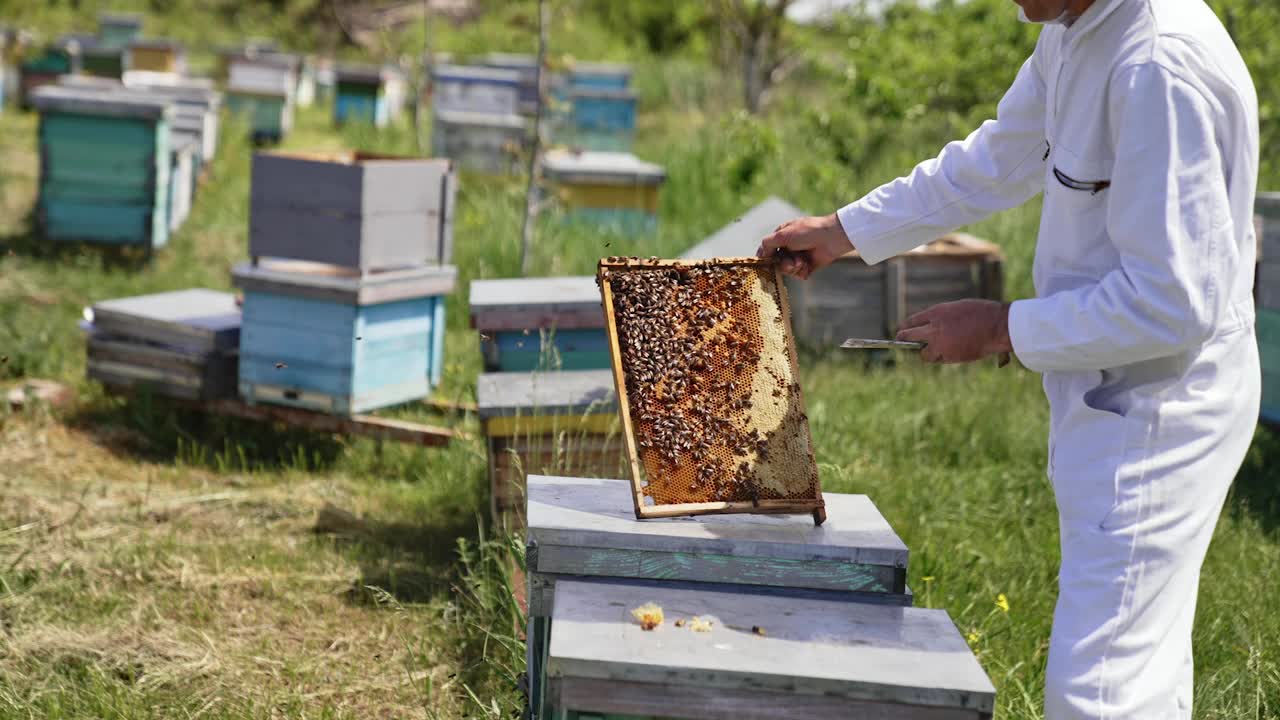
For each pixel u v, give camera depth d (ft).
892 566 7.08
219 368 16.98
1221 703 10.00
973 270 23.09
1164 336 6.23
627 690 6.00
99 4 86.17
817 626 6.57
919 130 36.22
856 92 33.91
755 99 50.65
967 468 16.98
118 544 13.33
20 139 40.96
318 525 14.47
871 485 15.10
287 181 16.10
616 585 7.02
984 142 7.89
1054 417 6.98
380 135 47.62
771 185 33.73
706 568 7.13
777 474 7.66
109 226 26.05
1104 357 6.42
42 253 26.14
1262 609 11.96
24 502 14.35
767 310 7.97
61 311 22.58
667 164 36.17
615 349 7.66
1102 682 6.53
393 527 14.57
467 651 11.30
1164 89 6.23
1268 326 18.01
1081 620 6.63
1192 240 6.19
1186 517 6.62
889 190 8.12
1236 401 6.73
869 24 41.19
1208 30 6.39
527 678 8.50
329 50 84.17
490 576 12.41
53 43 48.93
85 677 10.32
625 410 7.56
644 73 62.90
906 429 17.89
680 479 7.57
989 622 11.53
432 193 16.74
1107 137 6.61
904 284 22.76
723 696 5.98
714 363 7.79
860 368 21.71
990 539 14.15
